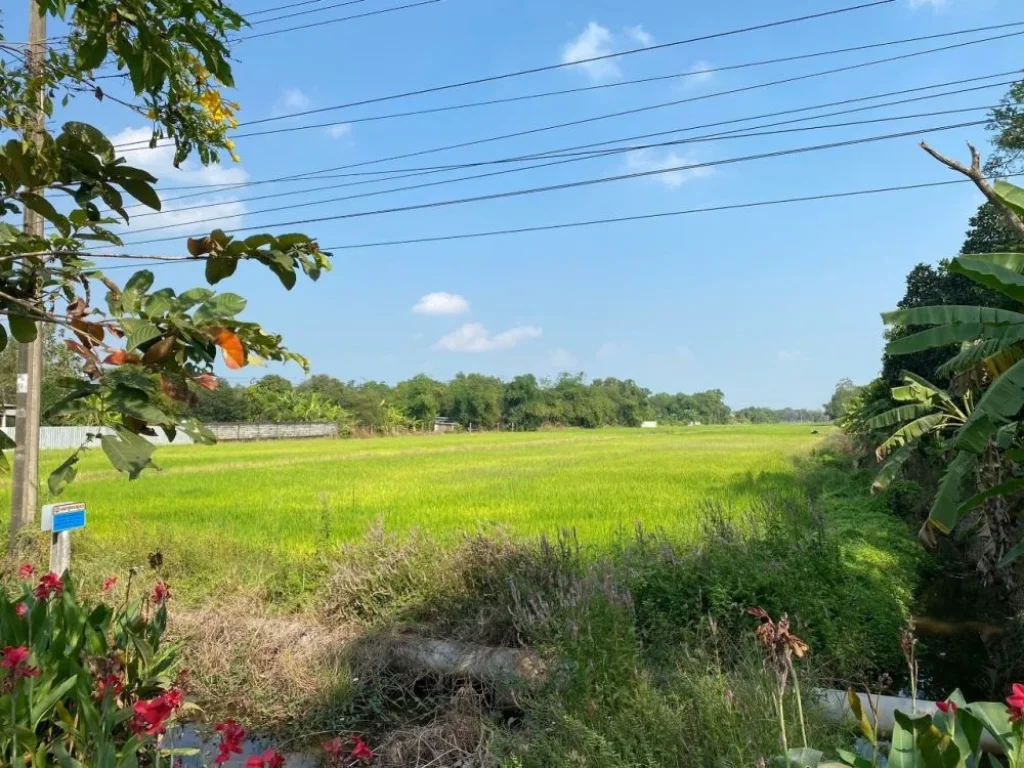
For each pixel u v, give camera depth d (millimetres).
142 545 9352
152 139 3389
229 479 23953
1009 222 5871
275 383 80250
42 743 3162
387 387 104812
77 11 2508
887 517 14000
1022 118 12883
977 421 5250
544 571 6816
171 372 2238
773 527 8078
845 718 4312
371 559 7809
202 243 2385
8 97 3143
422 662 6172
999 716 2566
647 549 7578
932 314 6375
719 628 5781
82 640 3861
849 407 30266
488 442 59219
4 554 9555
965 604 9273
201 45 2529
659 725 3900
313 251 2490
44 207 2357
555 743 3980
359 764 5000
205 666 6113
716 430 90500
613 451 41094
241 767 5082
